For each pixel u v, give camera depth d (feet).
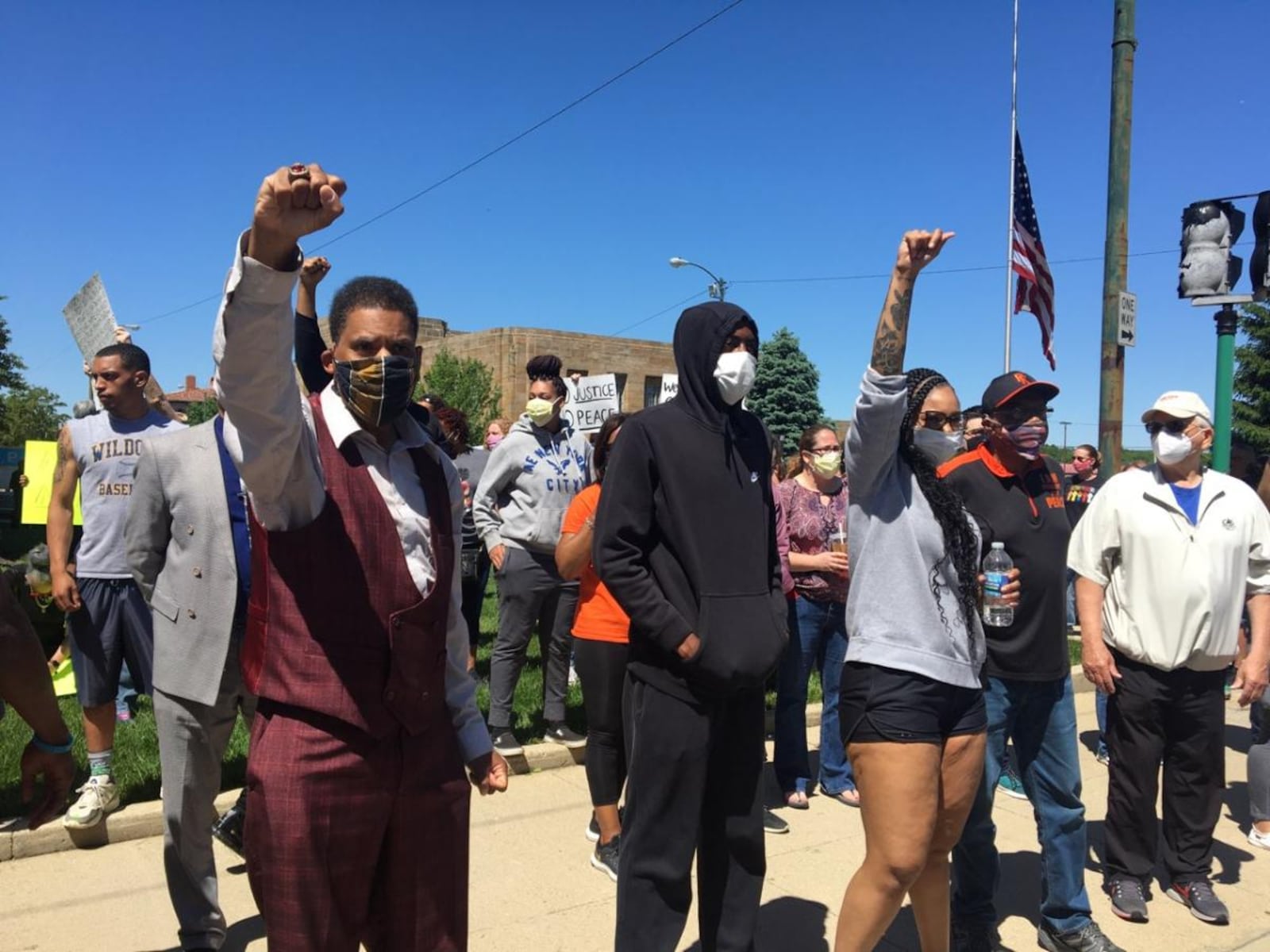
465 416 22.31
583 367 110.42
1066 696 11.27
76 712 18.44
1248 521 12.83
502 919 11.85
